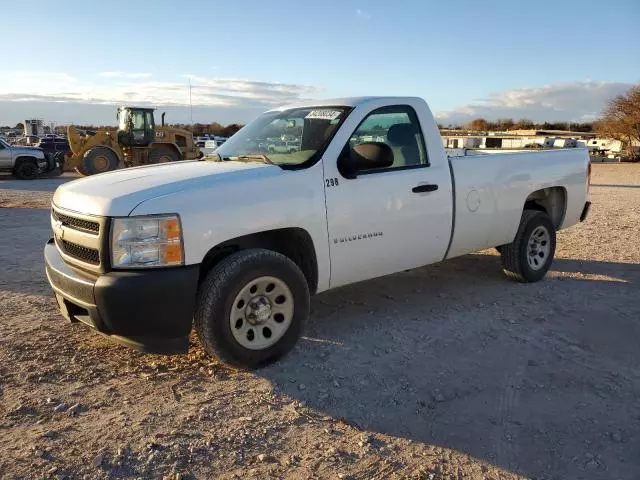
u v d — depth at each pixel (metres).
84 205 3.78
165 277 3.55
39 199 15.33
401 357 4.32
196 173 4.12
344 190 4.47
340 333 4.80
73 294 3.74
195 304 3.84
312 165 4.35
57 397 3.62
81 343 4.49
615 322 5.07
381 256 4.80
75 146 23.81
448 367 4.15
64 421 3.34
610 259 7.55
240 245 4.24
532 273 6.27
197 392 3.73
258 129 5.23
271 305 4.09
